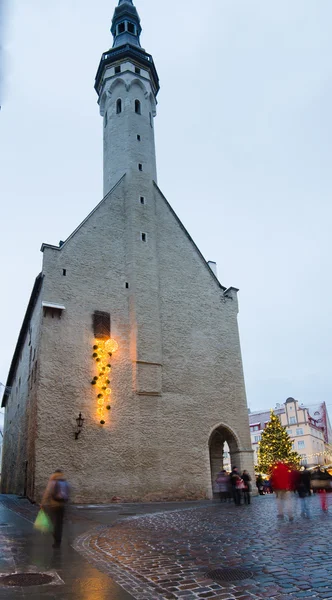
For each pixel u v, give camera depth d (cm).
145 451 2447
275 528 1167
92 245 2722
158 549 933
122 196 3011
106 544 1000
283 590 617
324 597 580
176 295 2934
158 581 680
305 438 7275
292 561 779
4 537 1079
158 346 2681
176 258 3045
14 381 4019
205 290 3092
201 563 793
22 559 832
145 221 2952
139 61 3550
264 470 5238
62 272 2534
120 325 2642
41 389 2255
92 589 636
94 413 2361
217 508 1848
